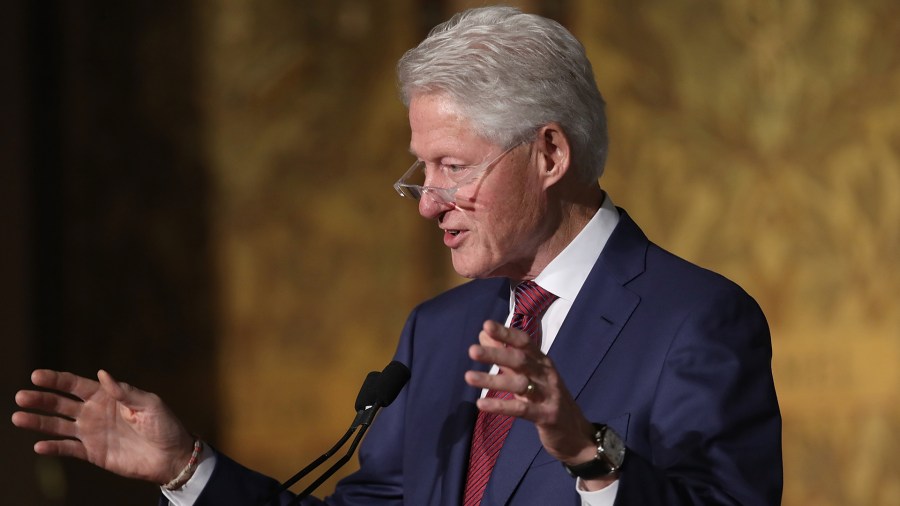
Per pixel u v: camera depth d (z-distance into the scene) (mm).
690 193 19453
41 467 16375
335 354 18094
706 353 6605
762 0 19516
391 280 18266
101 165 17062
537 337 7266
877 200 20031
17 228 16594
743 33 19484
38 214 16812
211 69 17469
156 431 6895
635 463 5844
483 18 6926
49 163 16859
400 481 7945
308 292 17984
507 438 6898
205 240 17547
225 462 7184
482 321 7828
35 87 16688
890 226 20062
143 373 17328
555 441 5621
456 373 7664
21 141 16641
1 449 16125
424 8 18125
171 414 6980
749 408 6531
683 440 6418
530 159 6863
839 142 19906
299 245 17938
